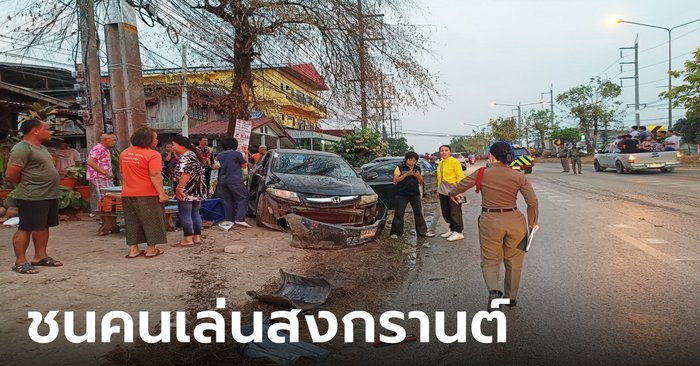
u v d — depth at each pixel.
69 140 23.44
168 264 5.95
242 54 11.80
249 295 5.02
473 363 3.54
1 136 13.29
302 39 11.16
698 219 9.53
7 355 3.47
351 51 11.64
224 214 9.06
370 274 6.07
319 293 5.09
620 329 4.08
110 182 8.90
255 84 13.20
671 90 25.91
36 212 5.30
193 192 7.00
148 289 5.00
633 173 23.67
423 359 3.63
